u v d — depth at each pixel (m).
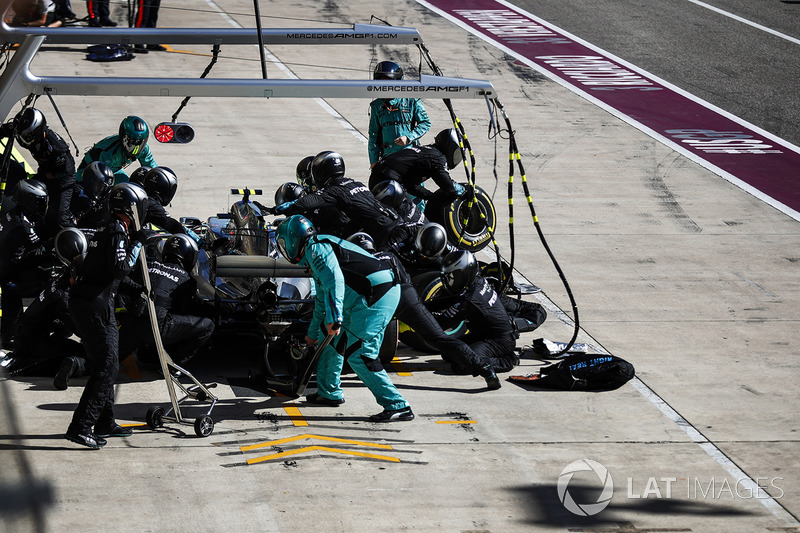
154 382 28.89
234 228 31.44
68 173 33.53
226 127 58.44
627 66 78.69
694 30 91.88
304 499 22.38
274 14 88.62
